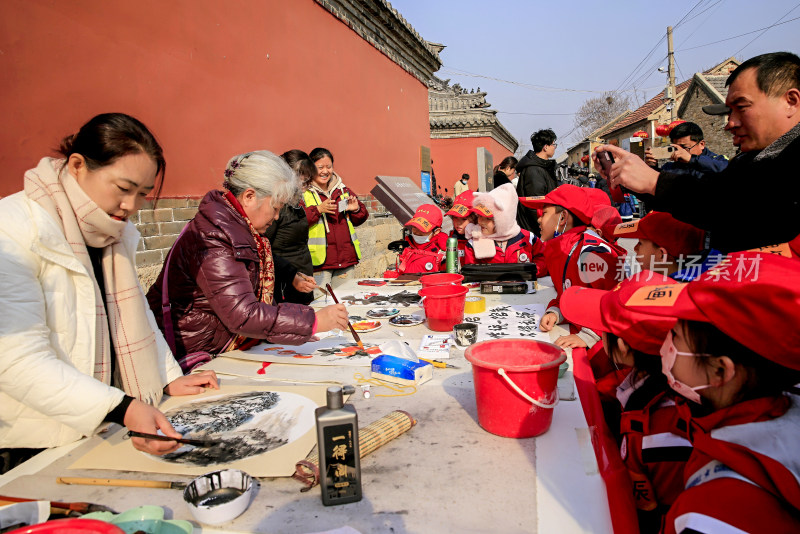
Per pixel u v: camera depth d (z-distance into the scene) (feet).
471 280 11.44
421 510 3.62
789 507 2.88
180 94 12.26
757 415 3.18
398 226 28.63
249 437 4.73
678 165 15.64
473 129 52.01
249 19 14.98
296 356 7.11
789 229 4.77
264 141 15.85
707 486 3.08
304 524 3.52
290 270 9.07
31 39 8.86
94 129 4.69
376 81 25.29
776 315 2.77
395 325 8.57
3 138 8.44
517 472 4.07
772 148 4.78
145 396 5.48
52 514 3.58
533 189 17.95
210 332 7.29
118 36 10.55
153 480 4.13
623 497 3.74
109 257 5.48
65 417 4.42
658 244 6.24
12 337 4.30
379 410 5.32
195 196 12.69
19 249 4.53
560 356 4.64
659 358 4.26
